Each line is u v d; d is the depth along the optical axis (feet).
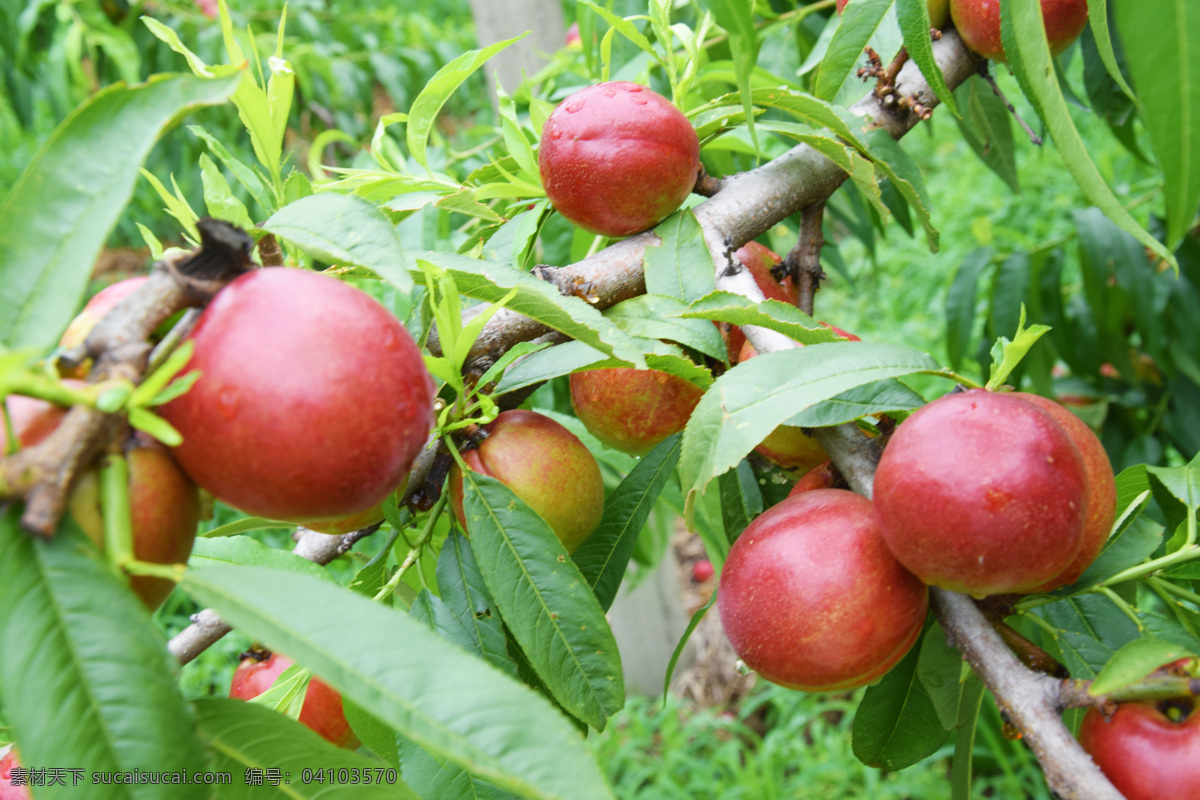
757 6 2.28
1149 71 0.98
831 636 1.12
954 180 8.21
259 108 1.22
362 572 1.38
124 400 0.84
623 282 1.44
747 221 1.52
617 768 4.48
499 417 1.36
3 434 0.86
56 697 0.83
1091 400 3.30
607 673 1.24
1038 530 1.02
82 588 0.85
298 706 1.33
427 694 0.85
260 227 1.06
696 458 1.13
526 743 0.84
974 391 1.09
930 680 1.29
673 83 1.55
